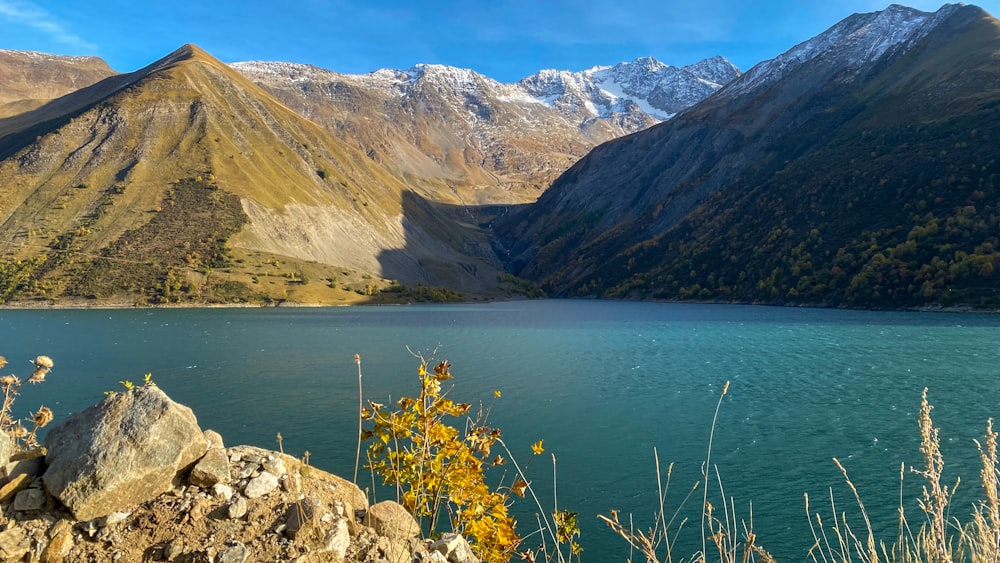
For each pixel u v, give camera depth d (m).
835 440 34.25
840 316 113.94
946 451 31.23
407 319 131.62
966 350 67.31
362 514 5.23
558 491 27.06
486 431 7.55
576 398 47.03
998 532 4.49
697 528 23.05
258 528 4.50
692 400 45.66
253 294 171.50
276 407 45.34
